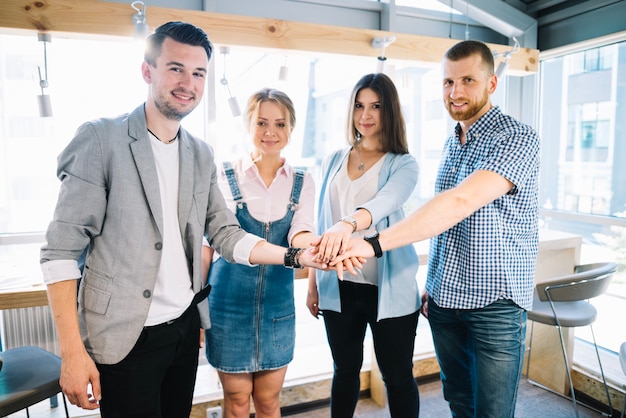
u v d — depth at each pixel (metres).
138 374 1.34
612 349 3.00
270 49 2.30
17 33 1.96
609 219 2.83
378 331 1.87
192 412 2.40
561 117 3.13
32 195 2.49
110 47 2.38
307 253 1.57
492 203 1.61
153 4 2.36
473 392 1.90
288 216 1.80
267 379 1.84
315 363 2.86
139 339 1.32
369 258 1.86
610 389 2.62
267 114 1.75
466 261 1.66
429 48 2.64
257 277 1.76
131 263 1.29
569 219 3.09
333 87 4.10
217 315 1.78
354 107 1.93
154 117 1.35
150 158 1.32
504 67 2.68
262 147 1.78
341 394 1.98
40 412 2.38
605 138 2.85
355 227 1.62
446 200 1.50
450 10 3.02
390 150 1.91
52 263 1.21
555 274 2.95
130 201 1.28
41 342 2.43
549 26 3.06
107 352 1.29
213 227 1.64
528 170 1.57
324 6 2.73
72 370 1.20
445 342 1.86
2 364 1.59
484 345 1.68
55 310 1.21
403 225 1.53
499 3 2.96
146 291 1.31
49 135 2.46
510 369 1.66
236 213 1.78
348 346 1.94
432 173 3.50
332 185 1.96
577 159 3.05
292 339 1.87
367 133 1.89
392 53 2.55
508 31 3.08
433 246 1.84
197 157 1.47
